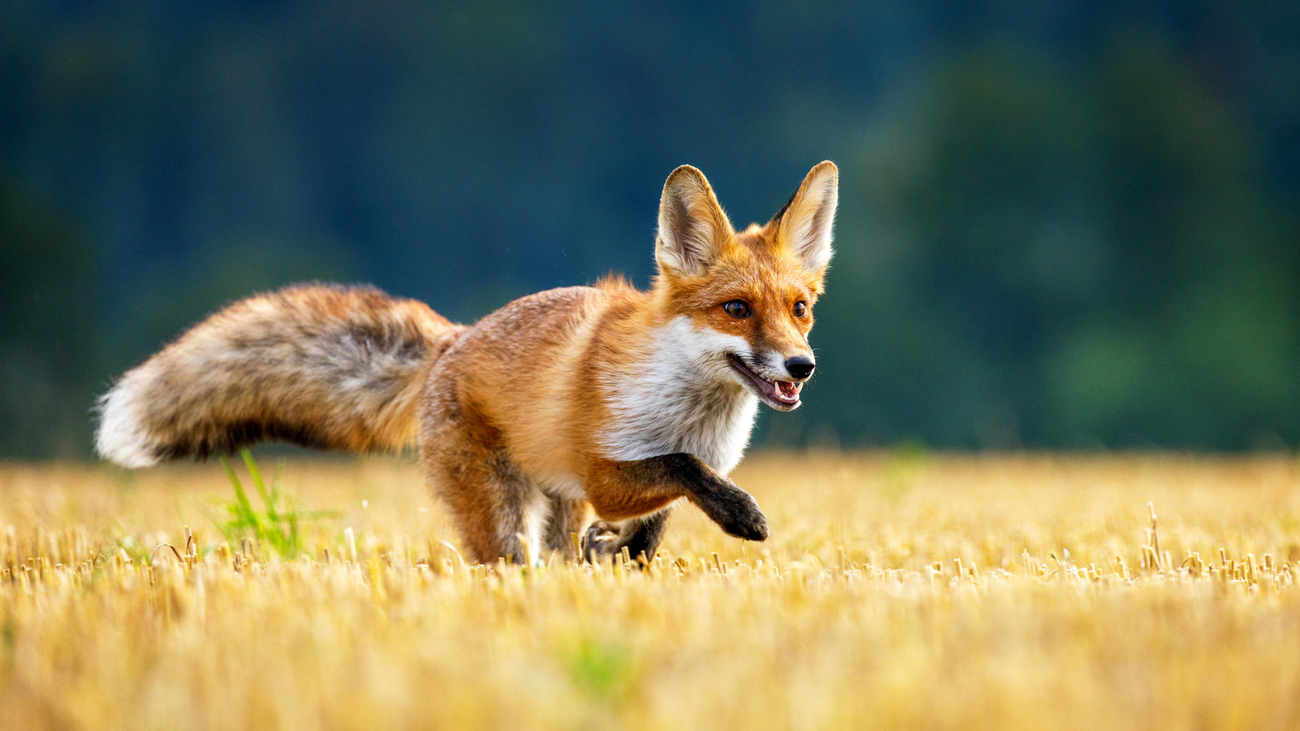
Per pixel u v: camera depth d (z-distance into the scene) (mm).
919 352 39844
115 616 4230
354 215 64875
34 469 17312
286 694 3158
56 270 40000
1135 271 43625
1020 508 9961
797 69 68750
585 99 66688
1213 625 3955
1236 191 44906
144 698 3205
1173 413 36812
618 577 5230
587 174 65062
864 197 47875
